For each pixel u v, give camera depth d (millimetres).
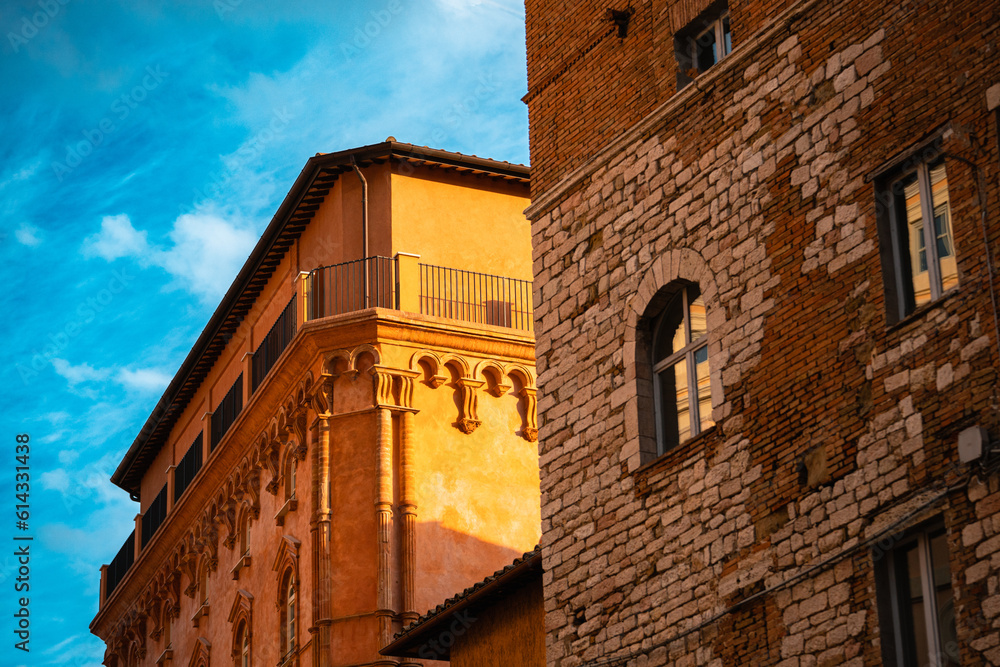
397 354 34625
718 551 19422
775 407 19109
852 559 17562
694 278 20844
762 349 19500
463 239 36812
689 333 21109
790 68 20094
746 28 21062
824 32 19688
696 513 19891
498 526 34344
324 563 33062
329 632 32500
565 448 22422
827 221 19000
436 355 35000
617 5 23750
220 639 39438
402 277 35438
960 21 17828
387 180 36469
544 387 23125
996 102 17141
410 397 34438
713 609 19281
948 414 16891
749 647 18625
